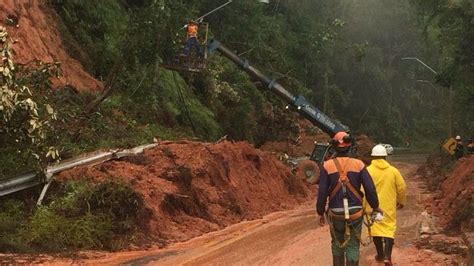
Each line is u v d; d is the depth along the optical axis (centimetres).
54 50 1928
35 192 1123
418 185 2828
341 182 694
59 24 2111
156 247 1082
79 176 1174
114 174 1241
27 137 1089
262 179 1914
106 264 909
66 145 1330
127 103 2055
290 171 2270
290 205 1941
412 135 7888
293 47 5756
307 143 4209
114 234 1066
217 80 3403
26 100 1063
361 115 7038
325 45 6084
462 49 3312
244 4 4275
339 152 718
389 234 886
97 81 2047
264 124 4059
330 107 6222
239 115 3472
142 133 1773
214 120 3086
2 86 1031
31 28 1842
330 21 6538
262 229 1344
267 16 5388
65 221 1021
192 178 1438
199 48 2208
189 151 1588
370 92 7119
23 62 1694
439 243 1158
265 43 4772
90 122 1548
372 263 941
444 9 3431
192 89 3112
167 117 2416
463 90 3750
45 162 1126
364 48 6512
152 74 2195
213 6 4109
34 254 926
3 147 1110
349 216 685
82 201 1079
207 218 1373
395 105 7694
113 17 2512
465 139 5303
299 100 2530
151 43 1772
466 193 1477
